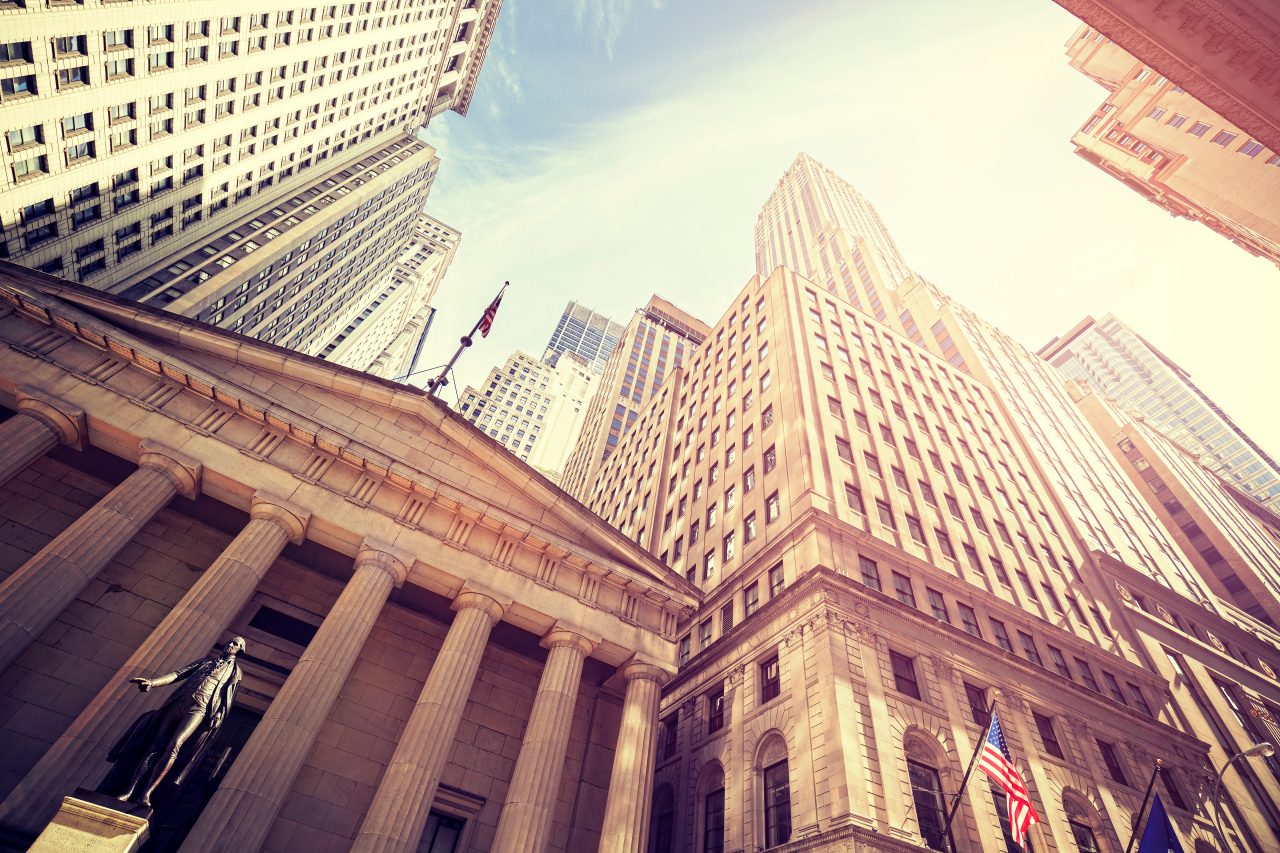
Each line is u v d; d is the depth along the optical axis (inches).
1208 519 3176.7
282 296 3139.8
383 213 3786.9
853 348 2032.5
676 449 2246.6
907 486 1609.3
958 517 1653.5
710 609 1457.9
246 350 981.8
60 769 589.0
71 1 1534.2
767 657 1186.0
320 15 2529.5
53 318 879.1
